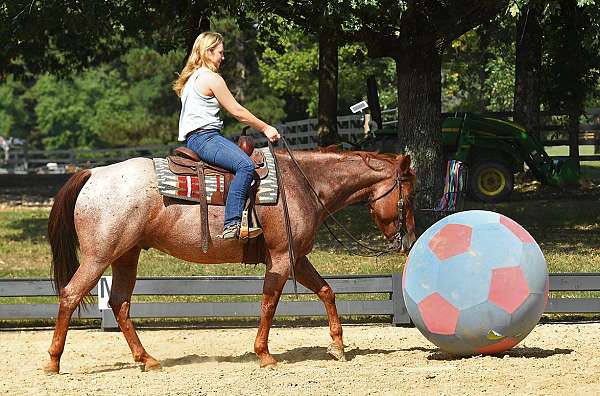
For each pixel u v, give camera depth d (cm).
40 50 3459
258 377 909
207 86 956
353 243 2027
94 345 1169
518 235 975
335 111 2877
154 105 7119
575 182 2725
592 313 1315
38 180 4444
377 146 2653
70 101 8788
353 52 4303
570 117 2892
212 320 1344
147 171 957
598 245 1892
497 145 2556
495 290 947
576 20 2747
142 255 1914
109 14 2303
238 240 960
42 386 891
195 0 2144
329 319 1030
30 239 2244
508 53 4125
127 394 848
